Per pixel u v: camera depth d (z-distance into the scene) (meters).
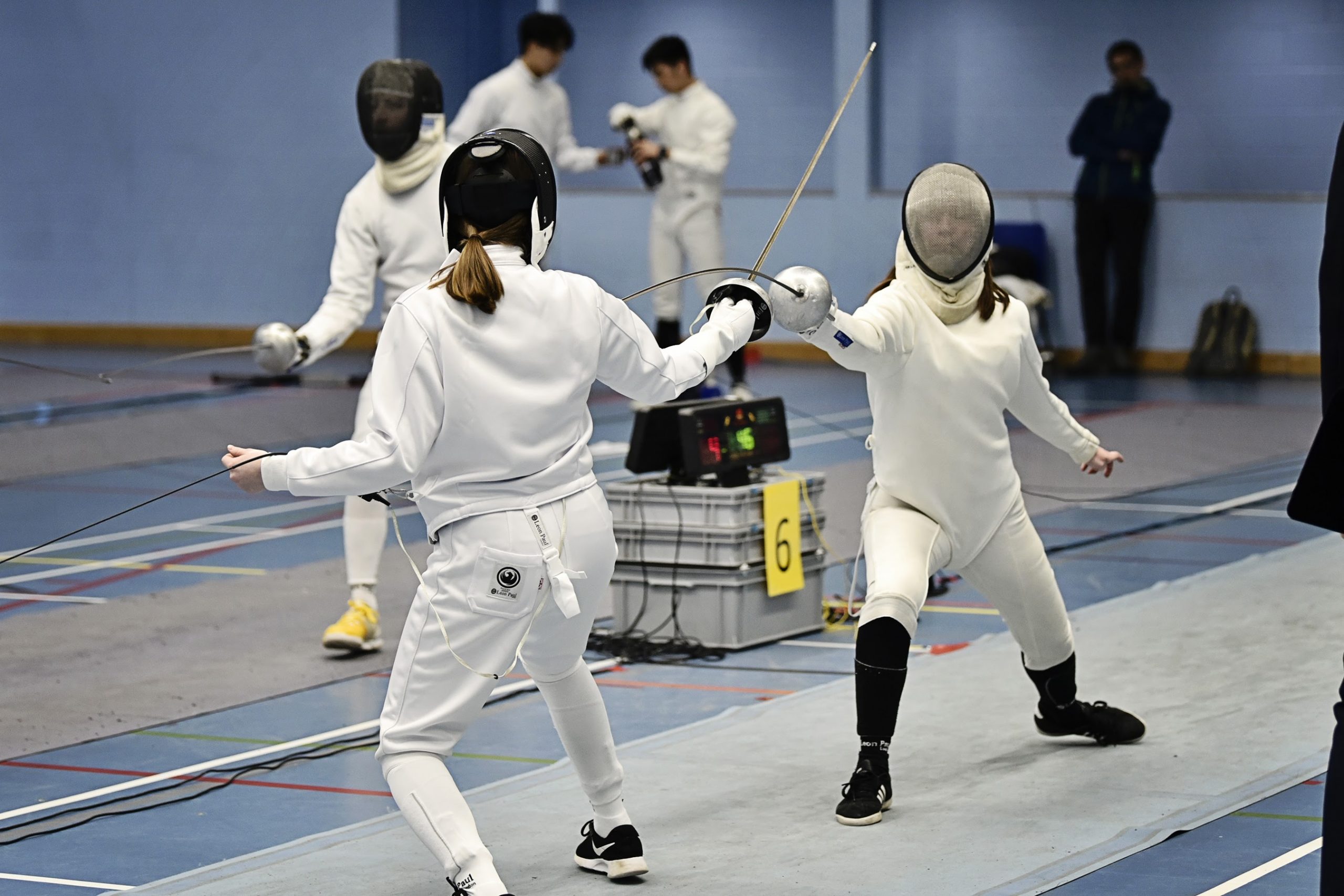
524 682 6.06
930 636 6.68
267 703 5.81
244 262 19.25
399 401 3.55
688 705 5.73
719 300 4.05
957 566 4.80
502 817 4.49
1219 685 5.75
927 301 4.55
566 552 3.62
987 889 3.85
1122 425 12.72
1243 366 16.08
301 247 19.05
